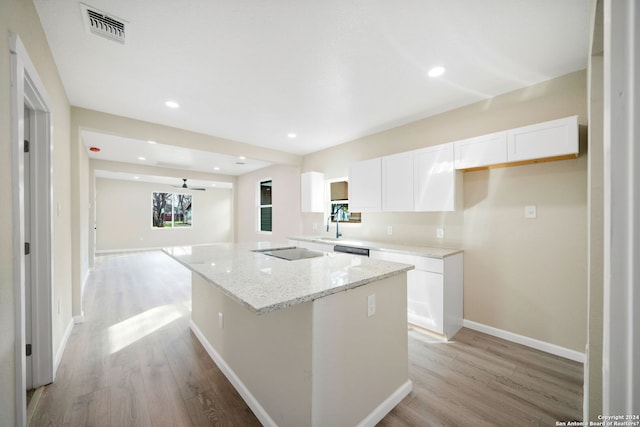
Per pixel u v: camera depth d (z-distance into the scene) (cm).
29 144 183
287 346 139
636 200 41
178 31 174
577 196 221
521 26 169
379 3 151
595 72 139
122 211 822
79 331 271
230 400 174
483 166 253
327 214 468
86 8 154
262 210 700
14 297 120
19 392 121
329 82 239
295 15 160
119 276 502
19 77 123
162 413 162
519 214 250
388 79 234
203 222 973
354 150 416
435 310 257
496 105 263
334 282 138
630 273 42
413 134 335
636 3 41
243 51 195
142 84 244
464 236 287
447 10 156
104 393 179
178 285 443
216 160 586
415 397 176
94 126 302
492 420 157
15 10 125
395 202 318
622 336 43
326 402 130
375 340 159
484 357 225
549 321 234
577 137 201
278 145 451
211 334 227
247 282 138
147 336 261
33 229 183
